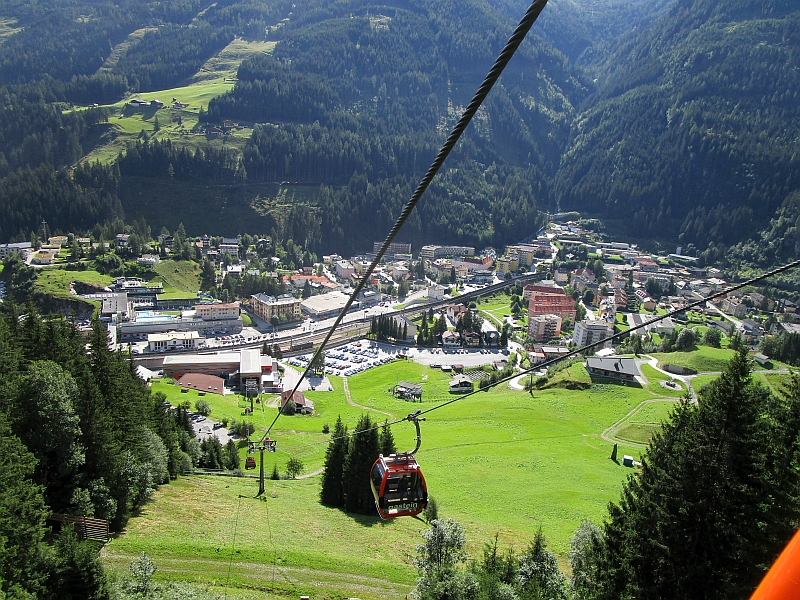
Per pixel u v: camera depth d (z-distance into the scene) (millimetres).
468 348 199250
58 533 42938
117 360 70250
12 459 40500
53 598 34188
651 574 36375
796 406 38750
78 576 35031
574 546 49562
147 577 36875
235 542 52219
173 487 70000
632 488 42125
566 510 74688
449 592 38781
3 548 32875
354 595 45500
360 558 53062
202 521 57531
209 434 112812
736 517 34031
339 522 64625
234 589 43469
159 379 152750
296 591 44656
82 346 76000
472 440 105562
